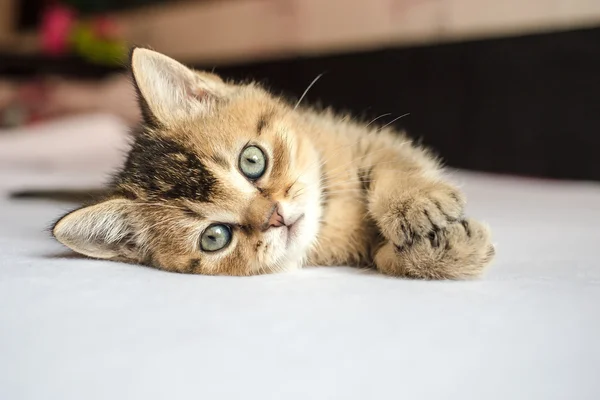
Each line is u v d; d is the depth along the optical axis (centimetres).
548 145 49
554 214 30
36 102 69
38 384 9
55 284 15
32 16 81
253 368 10
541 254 20
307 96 60
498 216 30
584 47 47
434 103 54
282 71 62
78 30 72
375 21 56
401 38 55
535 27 49
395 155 22
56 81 71
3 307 13
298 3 60
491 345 11
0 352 11
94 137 59
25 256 19
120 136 60
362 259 21
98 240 20
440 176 22
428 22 54
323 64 59
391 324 12
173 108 22
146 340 11
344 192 21
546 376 10
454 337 11
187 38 70
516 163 51
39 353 10
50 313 13
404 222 18
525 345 11
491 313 13
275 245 19
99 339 11
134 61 21
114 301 13
